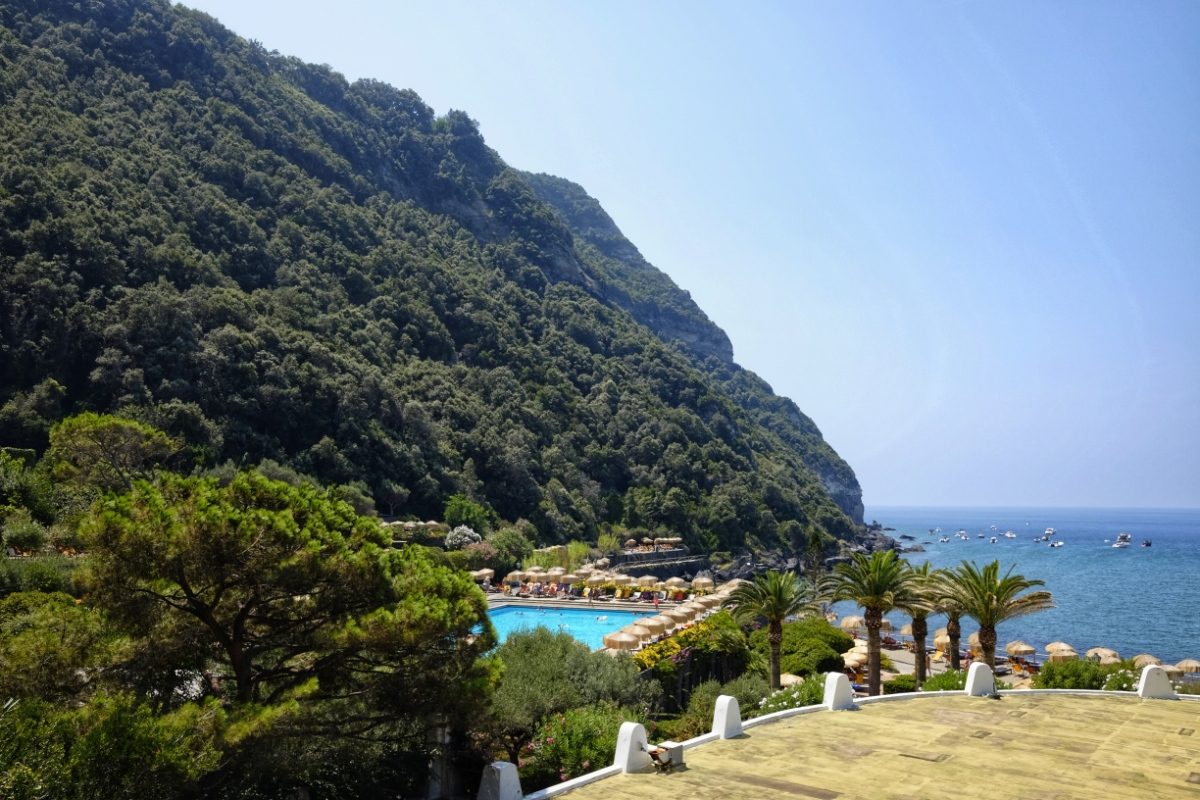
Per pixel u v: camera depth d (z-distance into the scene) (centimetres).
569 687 2409
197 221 10312
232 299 9062
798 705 2808
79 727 1222
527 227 19062
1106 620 8925
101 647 1509
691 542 12575
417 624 1565
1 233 7644
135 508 1531
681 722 2869
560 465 11925
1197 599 10750
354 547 1792
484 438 10844
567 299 17275
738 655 4050
